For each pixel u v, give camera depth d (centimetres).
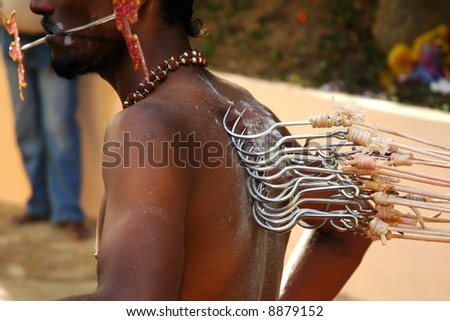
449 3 612
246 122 189
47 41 183
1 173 638
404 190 178
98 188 596
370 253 469
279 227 182
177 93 175
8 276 512
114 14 172
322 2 683
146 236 152
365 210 184
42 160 591
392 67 613
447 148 189
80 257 548
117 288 148
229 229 173
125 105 179
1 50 560
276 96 508
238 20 686
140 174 157
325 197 199
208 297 176
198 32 193
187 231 167
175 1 180
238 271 179
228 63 645
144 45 179
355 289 475
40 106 577
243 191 178
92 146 590
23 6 340
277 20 679
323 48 645
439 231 180
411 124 447
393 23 620
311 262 225
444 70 598
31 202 600
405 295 458
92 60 181
